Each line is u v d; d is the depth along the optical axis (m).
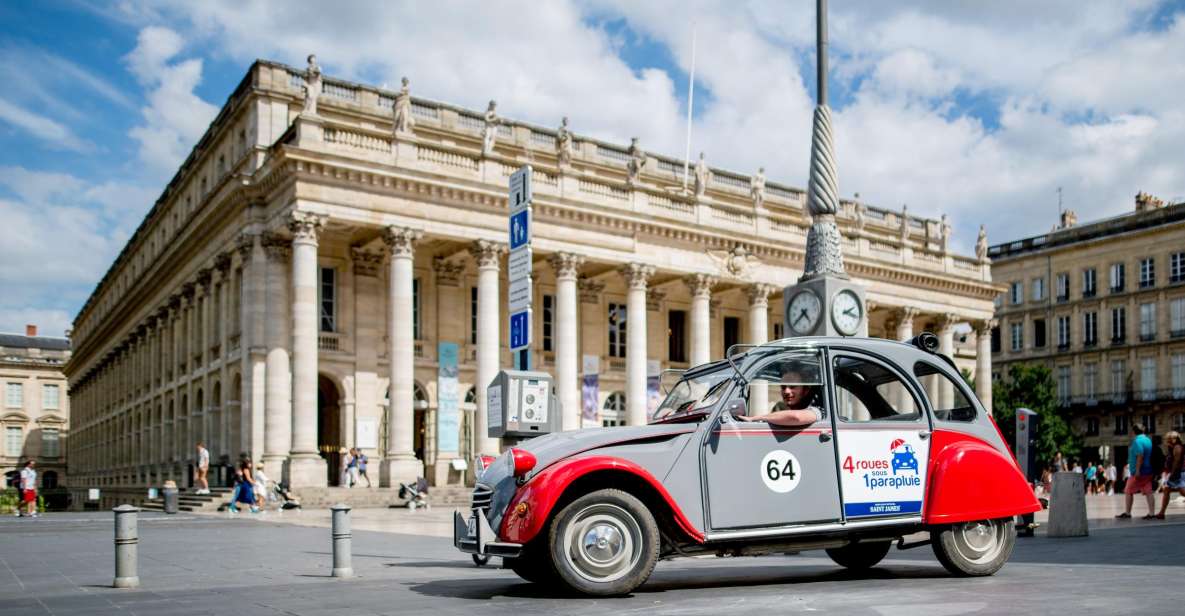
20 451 116.75
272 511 37.66
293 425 40.88
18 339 125.75
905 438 11.23
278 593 10.63
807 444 10.84
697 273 53.56
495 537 10.13
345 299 47.88
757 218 56.59
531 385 15.06
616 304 57.50
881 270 62.09
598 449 10.17
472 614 8.55
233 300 48.06
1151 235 79.88
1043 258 87.31
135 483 68.31
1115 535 18.02
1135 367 80.00
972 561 11.20
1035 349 87.38
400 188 43.91
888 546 12.37
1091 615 7.74
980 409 11.82
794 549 10.76
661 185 59.47
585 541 9.77
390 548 18.38
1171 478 23.42
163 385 61.47
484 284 45.91
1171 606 8.16
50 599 10.61
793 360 11.12
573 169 51.28
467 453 50.31
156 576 13.24
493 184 45.81
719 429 10.55
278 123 46.88
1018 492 11.38
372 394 47.88
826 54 18.98
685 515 10.20
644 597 9.77
